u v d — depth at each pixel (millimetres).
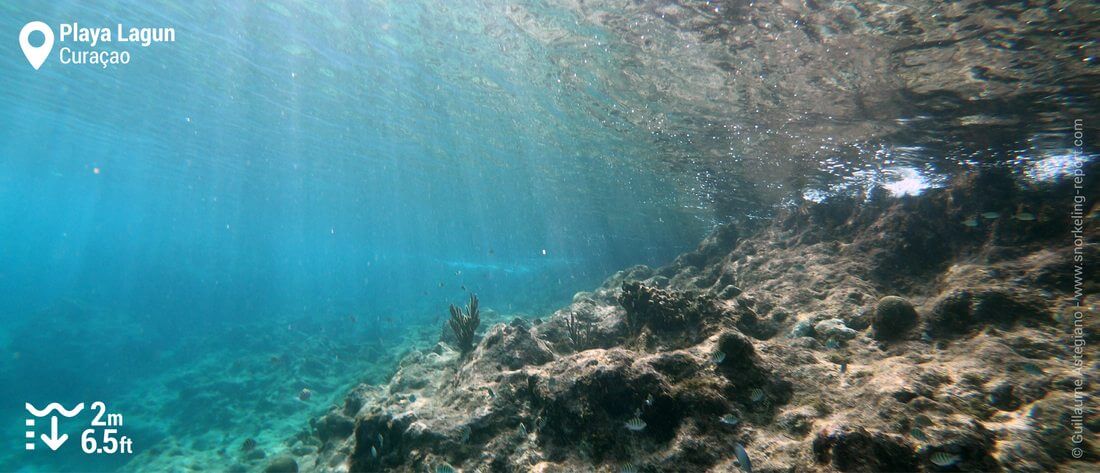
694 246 34875
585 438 4547
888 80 7922
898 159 10508
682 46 8758
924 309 7266
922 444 3322
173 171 39594
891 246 9305
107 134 27484
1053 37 5992
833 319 6879
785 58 8141
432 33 12062
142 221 122062
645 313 7160
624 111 13047
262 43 14250
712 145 13336
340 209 67562
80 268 77812
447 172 32594
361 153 29328
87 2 12500
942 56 6965
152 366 21531
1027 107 7578
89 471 12289
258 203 63938
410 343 19312
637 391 4535
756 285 9961
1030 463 3408
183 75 17328
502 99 15906
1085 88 6832
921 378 4461
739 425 4238
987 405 4141
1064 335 5270
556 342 9250
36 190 63344
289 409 13414
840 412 4113
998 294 6082
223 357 20828
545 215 46594
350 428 8367
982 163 9469
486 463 4789
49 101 21734
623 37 9164
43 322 23719
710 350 5156
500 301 31484
